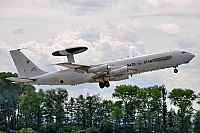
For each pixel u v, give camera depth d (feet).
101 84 562.25
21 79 568.00
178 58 546.67
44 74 569.64
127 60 549.13
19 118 650.02
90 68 547.08
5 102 644.69
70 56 542.98
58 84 565.53
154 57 545.85
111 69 547.49
